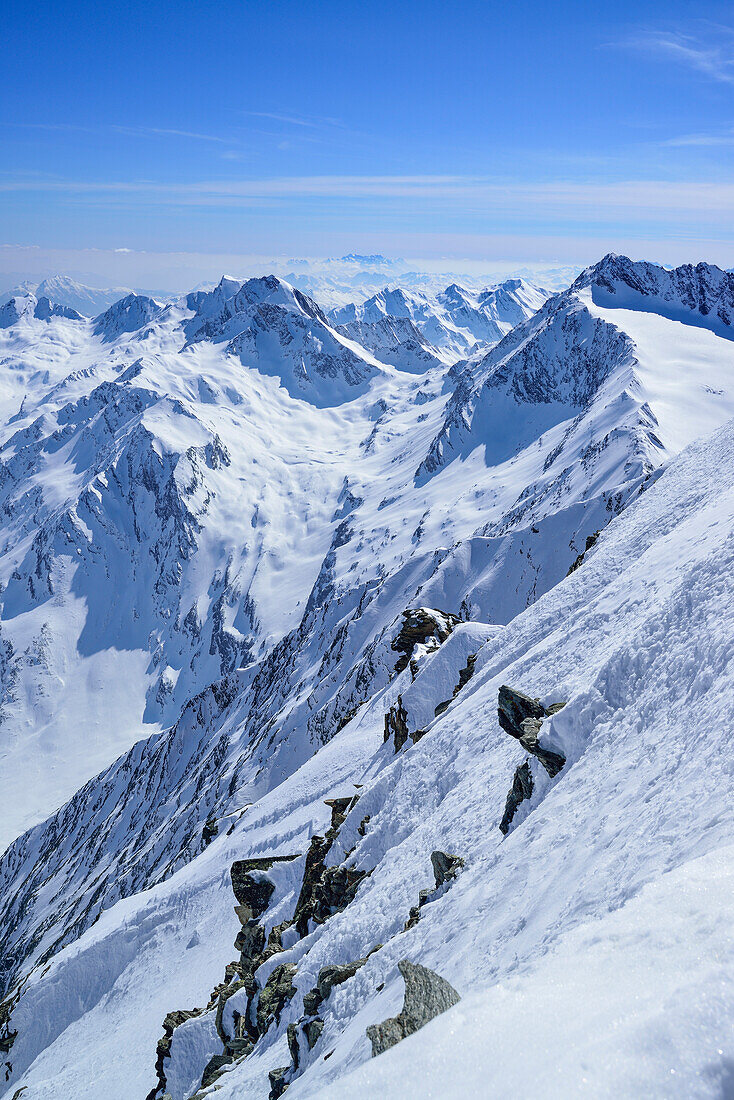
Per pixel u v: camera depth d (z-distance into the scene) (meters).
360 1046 13.76
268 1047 22.97
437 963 14.38
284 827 57.69
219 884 60.84
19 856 195.12
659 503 43.56
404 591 151.50
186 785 151.00
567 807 15.55
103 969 61.94
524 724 20.38
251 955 35.47
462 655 51.50
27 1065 58.94
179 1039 32.50
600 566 41.00
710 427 185.38
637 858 10.13
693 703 13.91
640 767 13.82
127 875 122.00
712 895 5.01
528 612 45.50
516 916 12.70
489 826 20.80
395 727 50.78
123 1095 39.59
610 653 23.36
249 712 173.50
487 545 145.88
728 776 10.05
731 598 15.66
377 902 23.47
